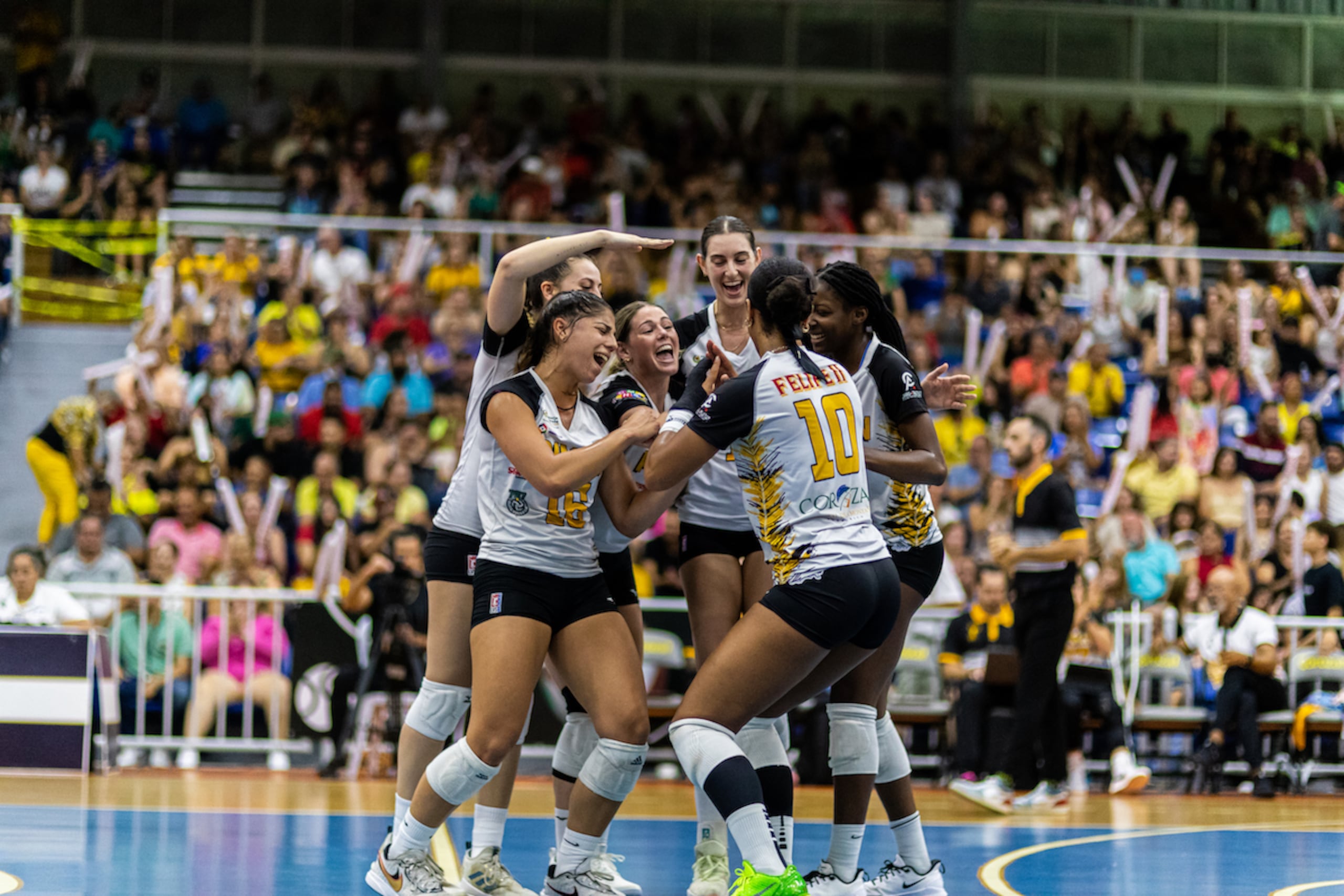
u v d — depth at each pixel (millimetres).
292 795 13008
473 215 28016
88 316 26188
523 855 9617
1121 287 25250
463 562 7910
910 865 8117
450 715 7910
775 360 7234
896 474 7500
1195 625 16359
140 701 15688
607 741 7207
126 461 20000
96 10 34156
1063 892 8508
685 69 35500
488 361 7973
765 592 8117
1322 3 36062
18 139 29188
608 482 7609
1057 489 13008
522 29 35219
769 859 6703
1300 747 15578
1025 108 34625
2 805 11758
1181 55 35938
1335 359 24672
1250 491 20000
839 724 7746
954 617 16109
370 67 34750
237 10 34531
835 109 35625
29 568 15141
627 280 24297
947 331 24359
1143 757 16484
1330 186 33125
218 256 25047
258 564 17656
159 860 8969
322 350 21922
